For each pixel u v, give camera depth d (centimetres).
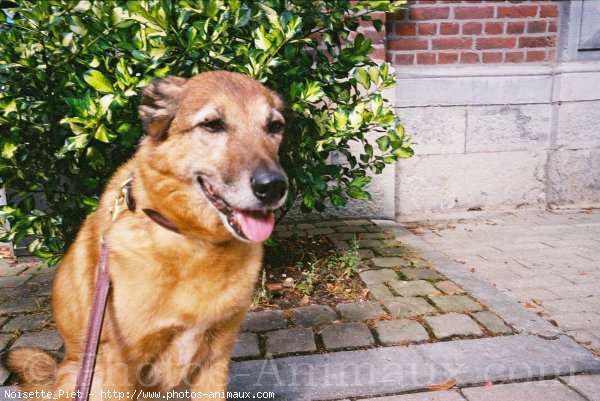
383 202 276
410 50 280
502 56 286
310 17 189
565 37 285
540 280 199
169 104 116
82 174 183
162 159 108
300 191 203
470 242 243
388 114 191
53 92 172
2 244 235
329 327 164
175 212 106
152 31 155
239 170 110
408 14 276
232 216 109
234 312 112
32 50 160
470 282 193
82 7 153
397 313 171
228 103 117
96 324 96
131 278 102
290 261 214
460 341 153
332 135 191
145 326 104
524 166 293
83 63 165
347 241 239
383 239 242
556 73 285
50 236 182
